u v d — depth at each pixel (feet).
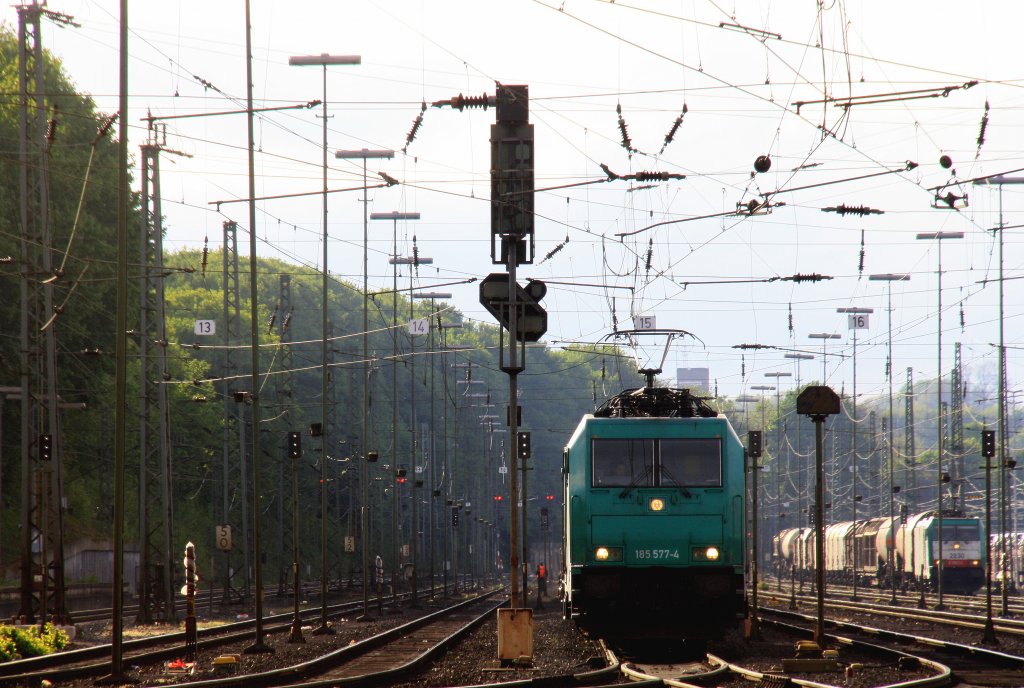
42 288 415.23
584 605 276.82
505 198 242.99
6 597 489.26
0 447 640.99
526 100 244.22
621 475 278.67
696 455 279.49
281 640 365.40
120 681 227.61
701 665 256.32
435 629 426.92
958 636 348.59
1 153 617.21
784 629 376.07
